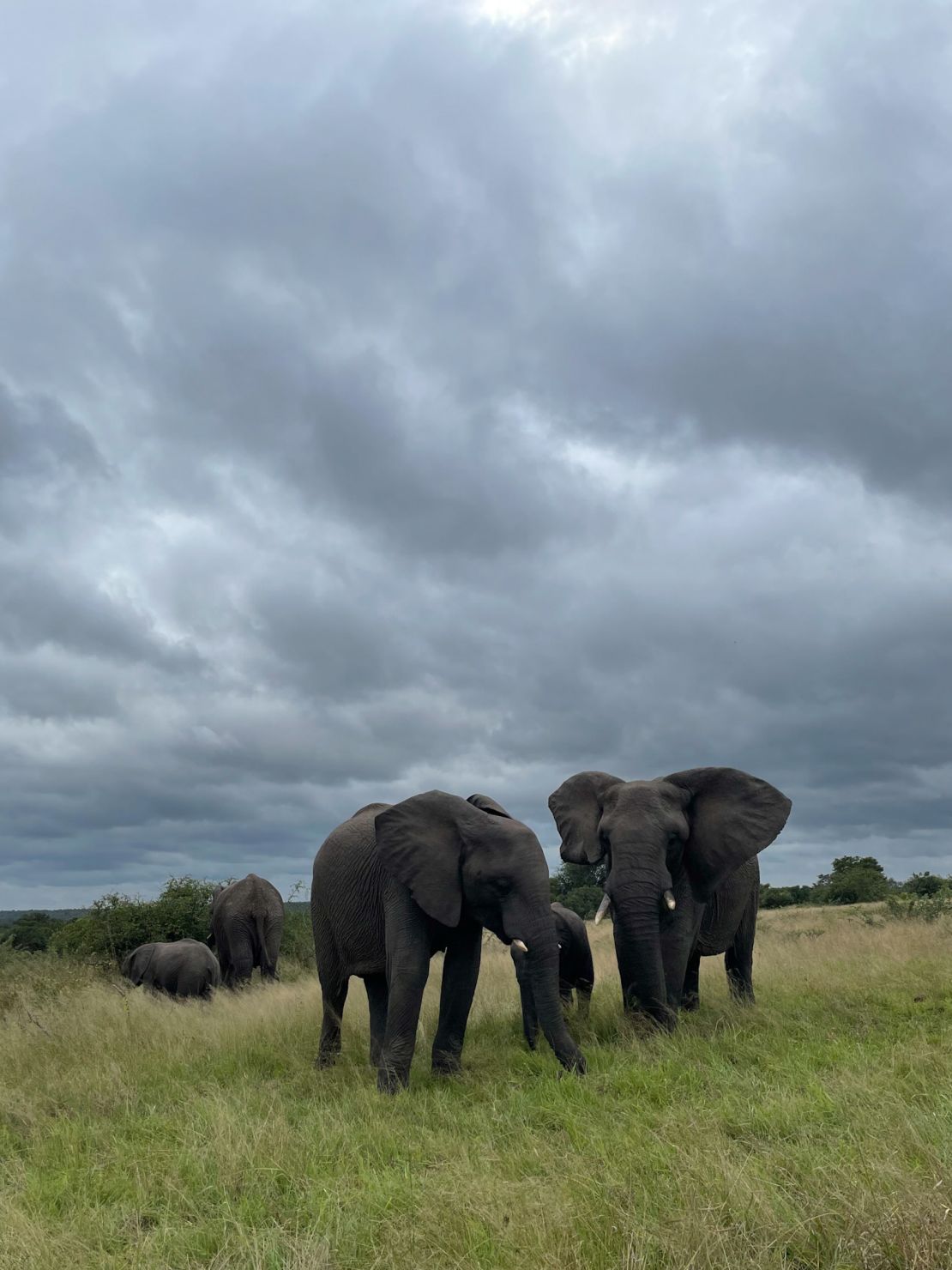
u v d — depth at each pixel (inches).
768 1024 396.2
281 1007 543.2
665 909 426.6
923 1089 274.4
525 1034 423.8
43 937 1542.8
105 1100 362.3
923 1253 162.1
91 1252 215.2
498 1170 235.9
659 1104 292.0
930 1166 198.5
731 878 465.4
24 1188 264.8
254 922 871.1
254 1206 235.1
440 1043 380.8
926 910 1060.5
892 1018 394.6
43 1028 503.5
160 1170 268.7
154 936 1050.7
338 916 417.1
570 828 462.3
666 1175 215.2
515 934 357.7
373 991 414.0
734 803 434.9
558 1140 265.3
